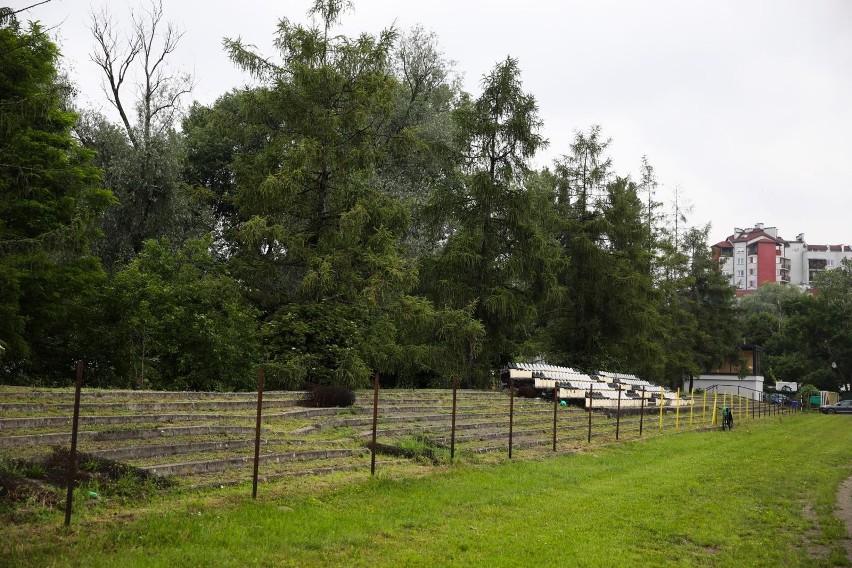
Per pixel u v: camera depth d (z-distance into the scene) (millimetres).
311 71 24781
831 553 9938
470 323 30109
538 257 34719
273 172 25156
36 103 16984
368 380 24500
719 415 42312
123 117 35031
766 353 95250
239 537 8469
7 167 19156
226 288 22625
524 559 8688
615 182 44125
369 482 12305
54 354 20922
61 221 20578
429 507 11133
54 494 9195
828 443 28547
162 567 7246
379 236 24984
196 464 11711
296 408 18875
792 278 167125
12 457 10094
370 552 8547
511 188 35375
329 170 26188
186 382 20391
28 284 19344
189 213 33125
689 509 12750
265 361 22578
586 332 42312
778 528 11727
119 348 20188
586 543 9742
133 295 20141
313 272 23547
